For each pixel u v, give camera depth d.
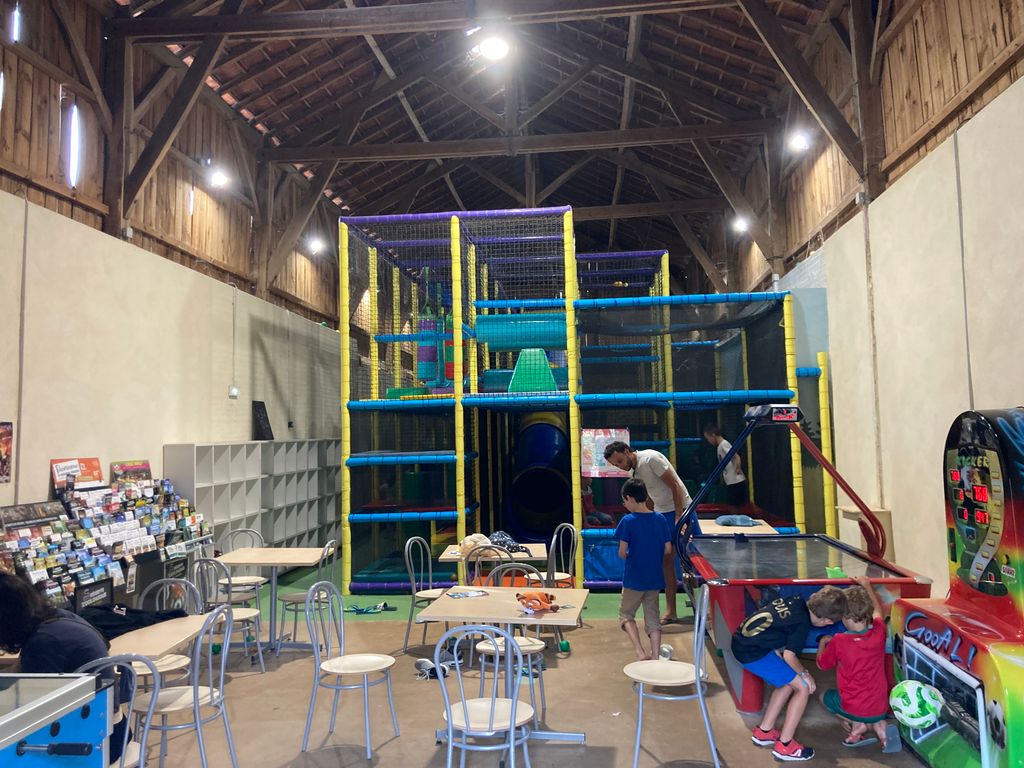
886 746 3.73
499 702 3.48
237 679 5.13
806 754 3.65
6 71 5.96
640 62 10.77
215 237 9.45
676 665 3.80
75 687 2.27
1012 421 3.37
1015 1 5.06
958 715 3.25
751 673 4.20
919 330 5.93
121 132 7.31
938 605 3.72
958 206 5.25
